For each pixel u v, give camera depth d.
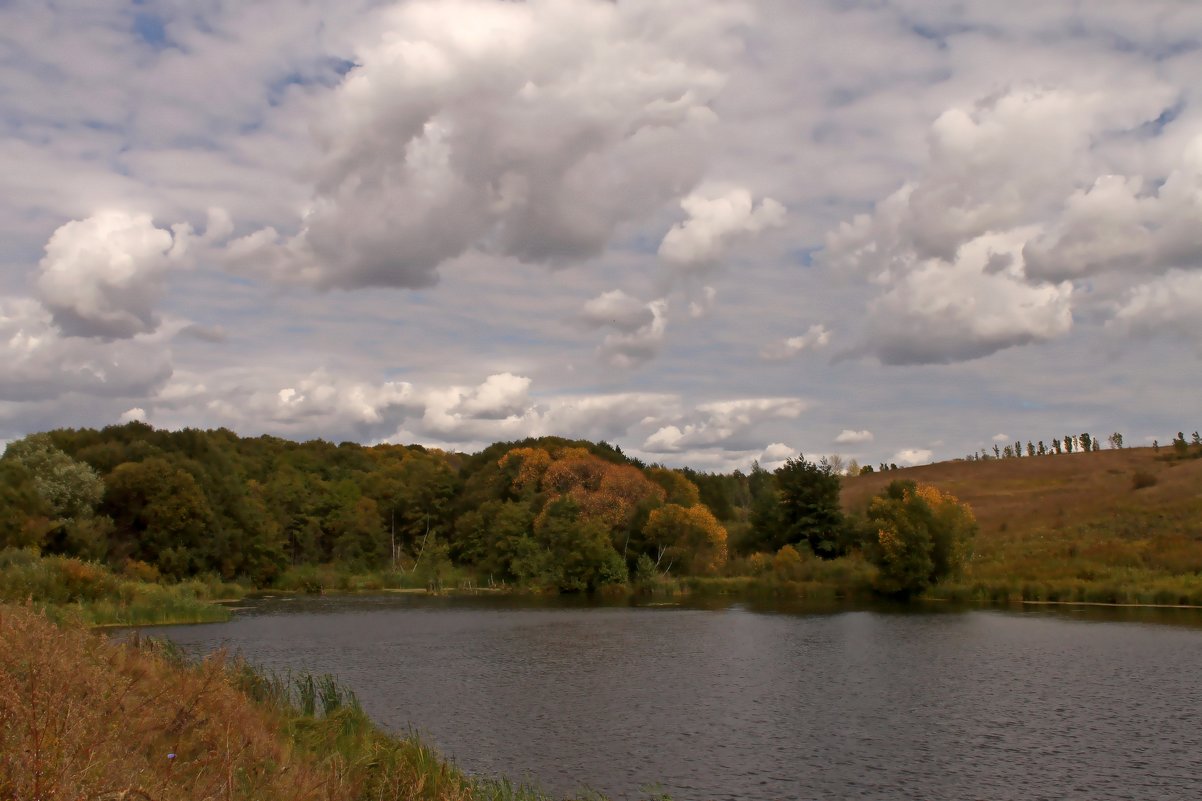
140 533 91.38
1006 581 79.12
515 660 46.50
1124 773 25.09
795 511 105.62
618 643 53.72
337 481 148.62
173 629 58.34
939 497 94.69
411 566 124.25
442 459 191.25
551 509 107.25
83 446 107.81
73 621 26.08
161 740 15.33
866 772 25.34
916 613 69.19
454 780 17.97
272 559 110.50
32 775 9.82
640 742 28.64
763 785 24.16
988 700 34.81
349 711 23.52
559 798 22.83
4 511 72.12
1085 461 168.38
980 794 23.44
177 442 111.56
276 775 14.36
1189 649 46.91
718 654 48.56
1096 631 54.84
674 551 103.69
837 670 42.56
